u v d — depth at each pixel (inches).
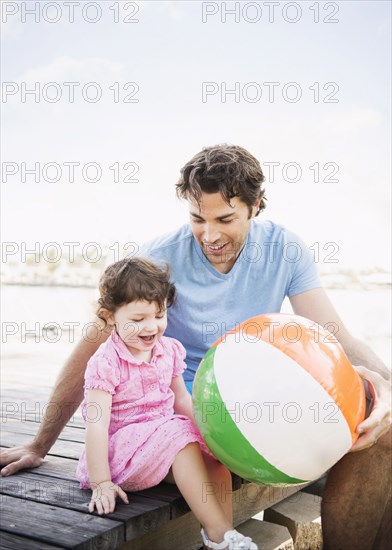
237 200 73.4
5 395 132.6
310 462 60.7
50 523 61.2
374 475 68.6
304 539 84.6
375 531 68.7
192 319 79.9
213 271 80.0
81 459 72.6
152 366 73.5
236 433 60.6
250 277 81.0
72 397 78.7
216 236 74.5
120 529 61.0
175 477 66.9
